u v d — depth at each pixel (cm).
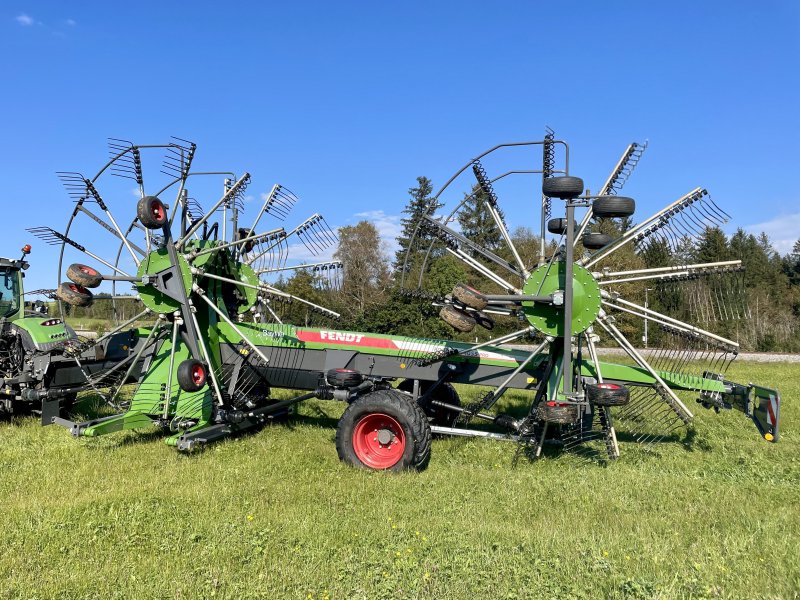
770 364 1994
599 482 559
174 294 689
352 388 652
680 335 686
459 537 416
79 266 668
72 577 359
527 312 607
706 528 445
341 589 341
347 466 603
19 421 814
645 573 359
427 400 707
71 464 608
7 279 880
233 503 489
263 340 732
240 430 745
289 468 596
